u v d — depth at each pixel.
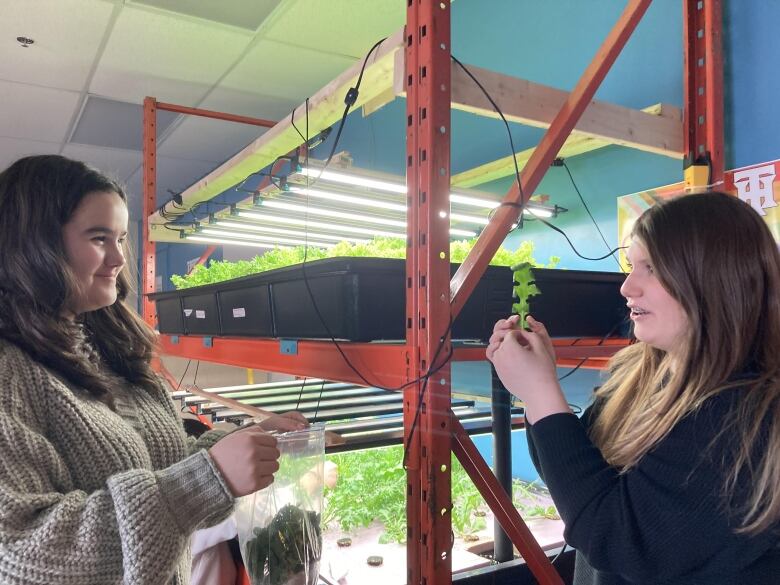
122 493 0.72
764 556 0.69
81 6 2.78
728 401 0.70
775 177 1.52
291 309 1.27
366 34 3.04
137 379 1.08
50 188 0.85
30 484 0.70
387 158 3.17
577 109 1.07
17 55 3.29
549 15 2.24
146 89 3.81
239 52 3.27
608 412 0.99
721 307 0.75
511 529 1.00
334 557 1.42
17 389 0.76
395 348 0.97
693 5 1.55
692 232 0.77
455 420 0.94
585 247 2.08
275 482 0.90
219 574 1.46
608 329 1.32
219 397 1.99
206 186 2.01
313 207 1.77
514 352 0.86
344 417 1.50
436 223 0.92
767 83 1.54
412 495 0.93
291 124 1.42
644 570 0.70
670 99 1.80
